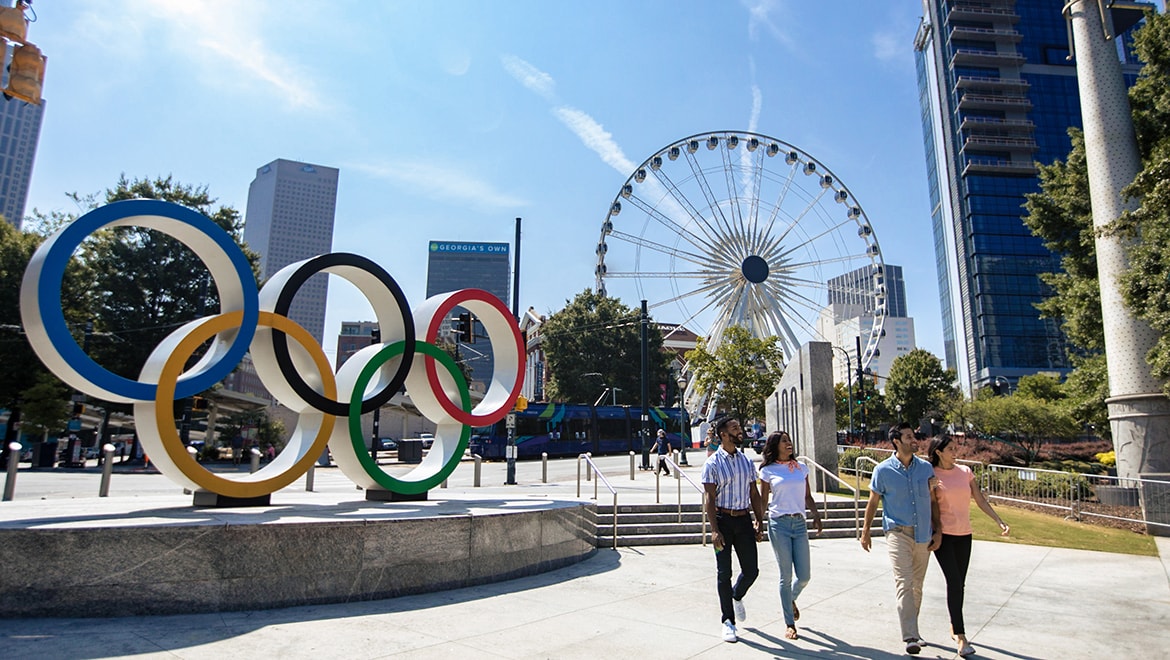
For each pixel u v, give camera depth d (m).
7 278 33.03
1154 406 17.25
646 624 6.39
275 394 10.09
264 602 6.66
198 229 8.71
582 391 62.97
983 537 13.24
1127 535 13.95
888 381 55.03
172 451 8.25
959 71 109.06
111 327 35.81
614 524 11.45
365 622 6.22
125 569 6.24
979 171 104.94
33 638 5.41
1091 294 22.31
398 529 7.47
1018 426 34.88
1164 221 14.94
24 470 27.47
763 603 7.44
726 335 42.69
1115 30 20.47
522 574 8.64
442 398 11.30
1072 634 6.43
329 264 10.15
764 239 47.12
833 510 13.99
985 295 100.06
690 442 48.81
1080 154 22.33
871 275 48.09
